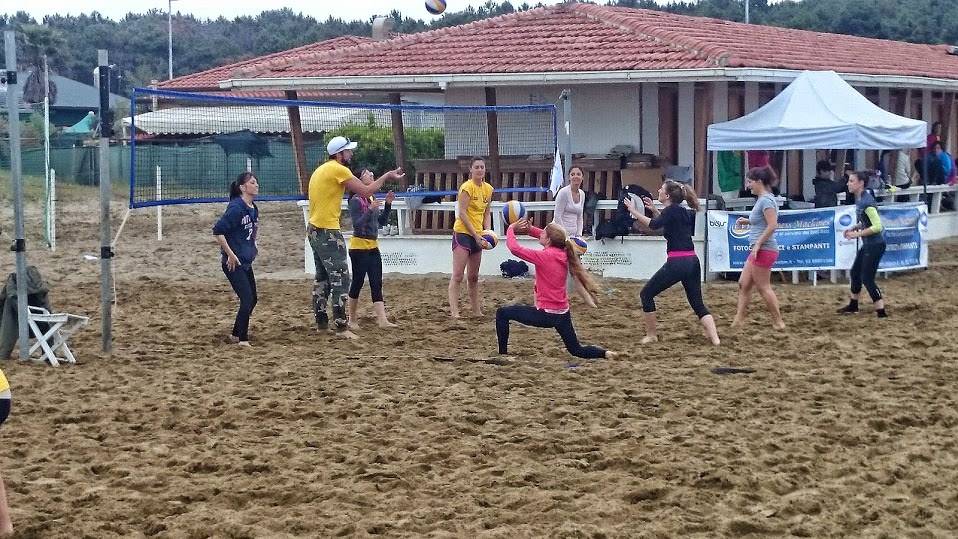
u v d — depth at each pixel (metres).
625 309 13.07
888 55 23.34
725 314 12.60
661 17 20.86
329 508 6.04
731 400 8.41
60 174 35.44
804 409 8.15
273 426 7.81
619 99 17.06
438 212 17.64
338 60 18.80
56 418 7.95
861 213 12.36
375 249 11.80
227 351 10.60
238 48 68.19
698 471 6.62
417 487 6.43
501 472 6.67
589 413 8.03
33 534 5.69
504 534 5.59
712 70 15.59
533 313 10.01
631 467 6.78
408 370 9.63
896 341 10.87
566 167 15.25
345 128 20.31
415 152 18.92
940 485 6.43
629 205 10.92
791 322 11.98
